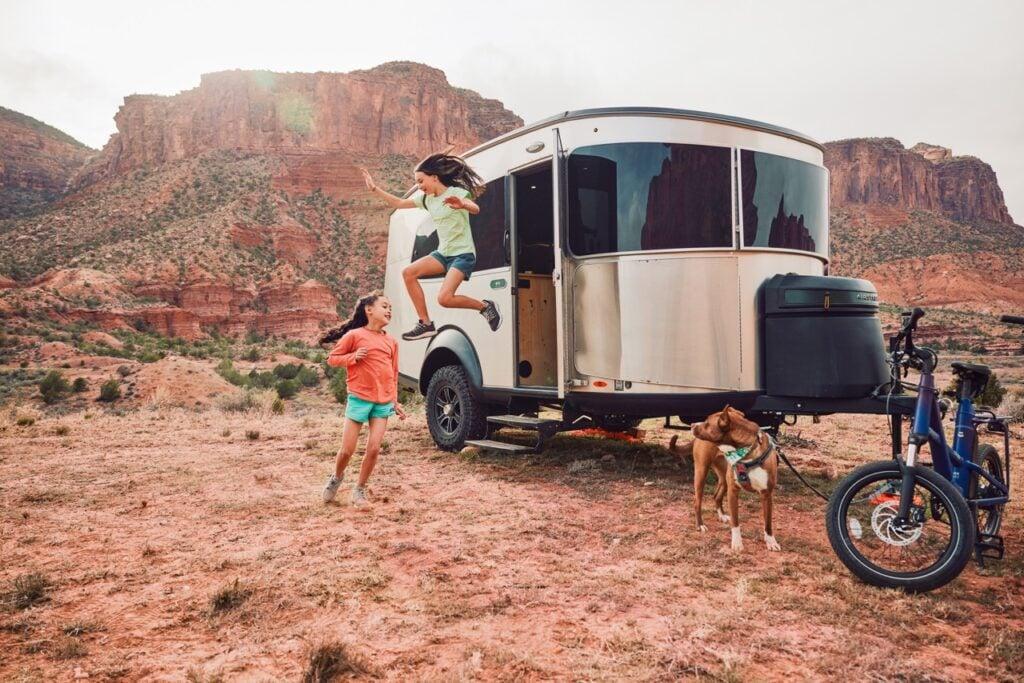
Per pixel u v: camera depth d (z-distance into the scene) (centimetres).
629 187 587
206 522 507
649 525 489
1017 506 539
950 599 354
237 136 17725
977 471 405
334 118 18450
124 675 282
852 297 525
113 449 844
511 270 683
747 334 558
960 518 357
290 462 741
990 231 18962
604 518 507
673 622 326
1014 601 356
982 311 14275
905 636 315
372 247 14125
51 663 292
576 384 615
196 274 11238
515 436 864
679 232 571
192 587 378
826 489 596
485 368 731
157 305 10312
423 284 862
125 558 428
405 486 616
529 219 726
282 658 297
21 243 12750
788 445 815
